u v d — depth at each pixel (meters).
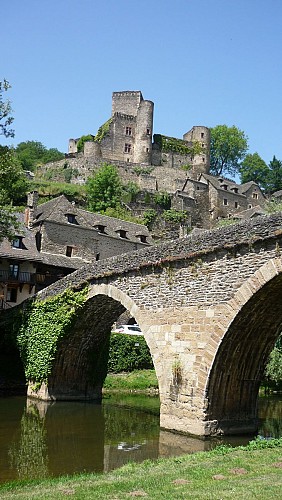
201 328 14.86
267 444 11.70
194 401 14.90
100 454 13.26
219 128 98.94
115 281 19.25
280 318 14.59
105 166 72.88
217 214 74.56
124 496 7.75
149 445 14.21
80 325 23.31
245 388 15.72
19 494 8.52
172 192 80.56
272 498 7.31
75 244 43.31
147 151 85.75
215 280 14.61
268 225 13.05
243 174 99.69
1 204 26.33
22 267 38.44
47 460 12.59
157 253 17.00
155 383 30.05
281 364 26.88
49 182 72.00
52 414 20.45
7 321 27.56
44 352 24.03
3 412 20.56
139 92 88.88
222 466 9.62
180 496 7.57
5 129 25.50
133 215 69.69
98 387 26.33
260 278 13.09
